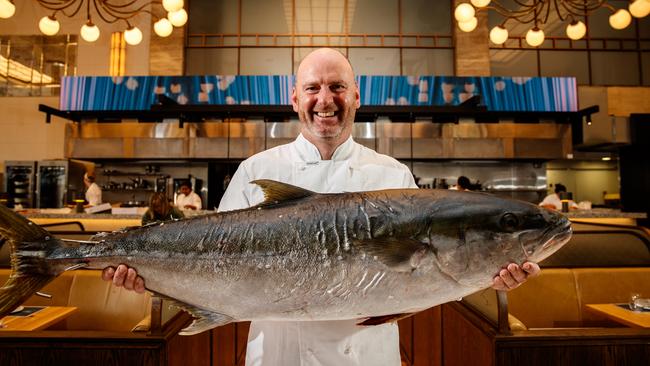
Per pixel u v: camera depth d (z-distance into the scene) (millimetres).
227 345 2975
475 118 7453
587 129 7387
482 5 4820
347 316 1149
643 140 7145
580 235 3127
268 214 1220
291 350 1354
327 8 8719
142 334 1871
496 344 1873
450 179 7879
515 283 1138
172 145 7145
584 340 1873
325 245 1148
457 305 2498
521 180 7848
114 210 5395
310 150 1525
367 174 1539
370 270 1132
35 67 8859
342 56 1432
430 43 8703
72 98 7547
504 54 8648
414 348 3301
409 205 1182
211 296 1206
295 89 1562
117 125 7156
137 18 8734
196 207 6305
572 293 2799
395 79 7730
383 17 8734
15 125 8781
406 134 7113
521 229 1140
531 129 7277
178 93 7609
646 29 8852
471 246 1135
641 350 1880
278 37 8656
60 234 3068
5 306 1202
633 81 8703
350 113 1449
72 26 8852
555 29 8758
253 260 1176
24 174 7609
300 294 1156
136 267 1239
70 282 2807
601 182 8297
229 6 8711
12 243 1251
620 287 2818
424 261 1132
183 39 8445
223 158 7141
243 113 6629
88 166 8391
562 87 7598
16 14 8906
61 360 1805
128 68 8602
